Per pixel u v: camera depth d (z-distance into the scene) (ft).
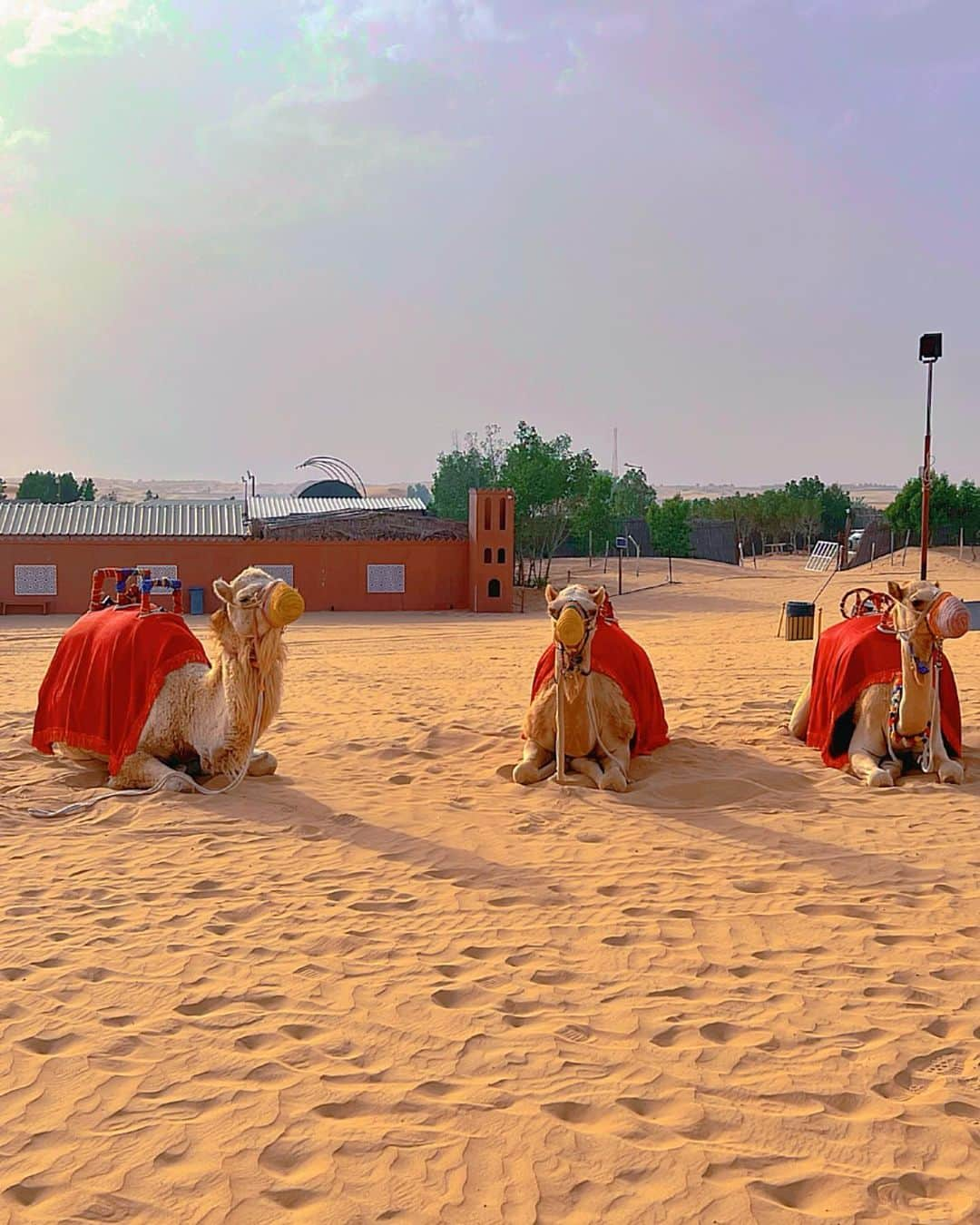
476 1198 11.35
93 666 30.73
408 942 18.38
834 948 17.93
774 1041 14.65
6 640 91.71
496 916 19.62
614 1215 11.07
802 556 265.13
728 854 23.20
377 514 133.59
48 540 125.18
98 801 27.73
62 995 16.24
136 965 17.38
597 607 29.04
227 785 29.17
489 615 126.72
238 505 151.53
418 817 26.40
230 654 27.91
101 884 21.50
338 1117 12.91
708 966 17.24
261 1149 12.22
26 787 29.40
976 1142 12.21
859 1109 12.98
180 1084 13.62
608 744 30.14
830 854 23.03
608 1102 13.14
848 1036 14.76
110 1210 11.18
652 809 26.99
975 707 39.17
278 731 37.93
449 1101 13.17
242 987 16.51
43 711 32.48
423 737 35.32
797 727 34.94
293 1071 13.96
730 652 66.08
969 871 21.77
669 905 20.10
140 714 29.40
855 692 30.68
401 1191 11.48
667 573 176.76
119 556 126.62
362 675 56.85
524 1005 15.88
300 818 26.37
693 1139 12.38
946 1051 14.34
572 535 188.85
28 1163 11.98
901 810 26.37
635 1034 14.94
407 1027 15.16
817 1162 11.90
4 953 17.88
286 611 26.86
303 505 153.99
